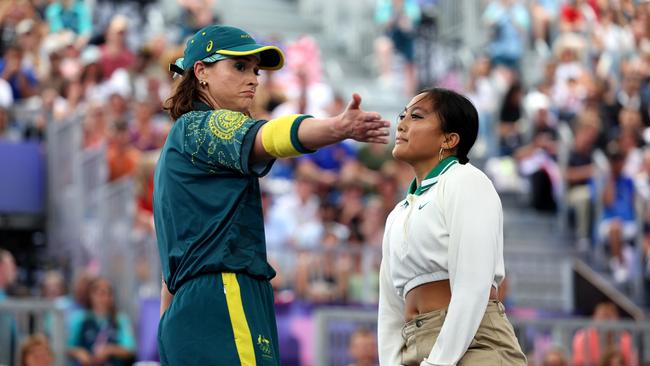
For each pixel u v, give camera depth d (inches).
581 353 1300.4
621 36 2123.5
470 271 548.4
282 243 1662.2
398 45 2507.4
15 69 1942.7
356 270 1612.9
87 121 1838.1
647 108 2043.6
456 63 2444.6
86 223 1726.1
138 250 1558.8
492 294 573.3
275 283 1539.1
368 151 2020.2
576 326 1296.8
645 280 1780.3
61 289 1546.5
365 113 490.6
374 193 1951.3
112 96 1879.9
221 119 530.0
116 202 1637.6
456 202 558.3
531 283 1849.2
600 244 1875.0
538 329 1300.4
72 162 1785.2
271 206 1817.2
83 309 1389.0
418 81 2439.7
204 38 560.4
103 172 1691.7
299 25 2972.4
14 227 1835.6
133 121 1899.6
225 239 531.2
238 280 530.9
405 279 577.6
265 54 567.8
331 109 2220.7
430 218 565.3
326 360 1270.9
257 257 540.7
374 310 1430.9
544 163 2030.0
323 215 1797.5
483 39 2420.0
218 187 535.5
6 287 1525.6
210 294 526.9
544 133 2075.5
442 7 2477.9
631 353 1301.7
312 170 1942.7
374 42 2797.7
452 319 545.6
